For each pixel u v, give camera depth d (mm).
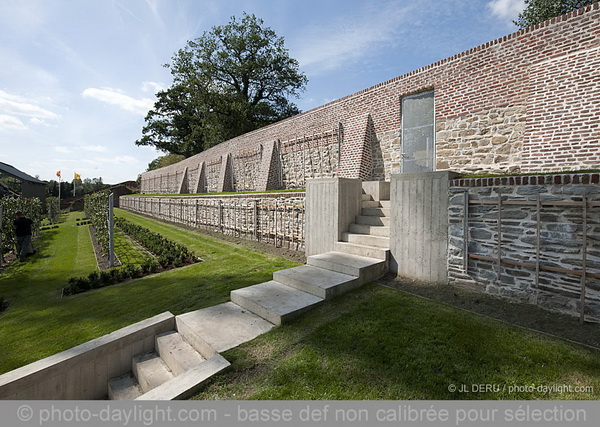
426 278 4945
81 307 5234
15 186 31281
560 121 5625
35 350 3809
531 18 16469
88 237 13766
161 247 9508
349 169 9609
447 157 7422
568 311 3551
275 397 2500
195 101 27609
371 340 3254
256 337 3445
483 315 3738
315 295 4398
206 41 27797
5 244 9484
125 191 45344
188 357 3348
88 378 3418
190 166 24359
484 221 4316
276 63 29375
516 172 6246
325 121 11023
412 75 8164
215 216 13234
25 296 6000
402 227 5262
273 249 8758
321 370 2801
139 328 3840
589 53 5301
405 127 8438
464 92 7086
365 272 4953
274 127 13945
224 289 5516
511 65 6320
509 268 4070
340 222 6430
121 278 6734
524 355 2881
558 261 3615
